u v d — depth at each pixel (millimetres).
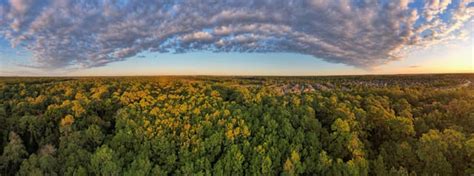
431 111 62688
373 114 57094
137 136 49656
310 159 46312
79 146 47625
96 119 56219
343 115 55969
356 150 46000
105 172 42094
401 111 62469
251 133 51875
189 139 48906
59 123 53688
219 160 46156
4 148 46500
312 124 53750
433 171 39656
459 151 40688
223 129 51031
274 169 45844
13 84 86125
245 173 45844
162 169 45844
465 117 55531
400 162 44219
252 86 98312
